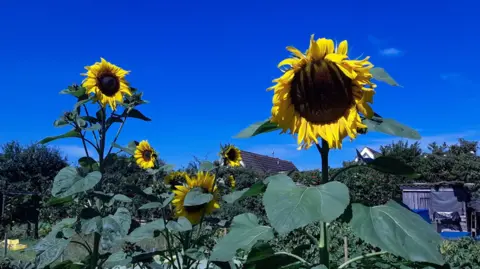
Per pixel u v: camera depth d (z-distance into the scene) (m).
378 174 11.10
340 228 4.31
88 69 2.60
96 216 2.23
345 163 10.80
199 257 2.42
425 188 12.70
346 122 1.22
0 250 8.05
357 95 1.21
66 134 2.49
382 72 1.27
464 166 15.09
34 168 18.84
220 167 2.71
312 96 1.23
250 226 1.45
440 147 17.84
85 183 2.14
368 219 1.18
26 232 11.59
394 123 1.26
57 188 2.12
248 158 17.03
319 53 1.22
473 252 4.02
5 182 17.33
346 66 1.19
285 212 1.06
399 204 1.29
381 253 1.32
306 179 8.24
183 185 2.65
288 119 1.26
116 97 2.61
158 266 2.51
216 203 2.61
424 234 1.15
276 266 1.42
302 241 4.13
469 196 12.68
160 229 2.41
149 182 3.19
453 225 12.54
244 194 1.44
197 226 2.99
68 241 2.30
